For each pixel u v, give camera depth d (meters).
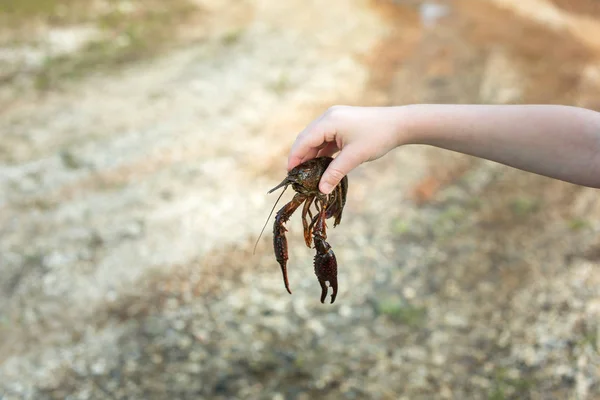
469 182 3.04
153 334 2.05
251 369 1.94
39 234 2.51
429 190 2.96
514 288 2.31
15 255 2.38
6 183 2.81
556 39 4.92
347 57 4.47
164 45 4.52
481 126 0.98
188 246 2.49
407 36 4.96
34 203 2.70
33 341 2.01
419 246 2.57
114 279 2.30
